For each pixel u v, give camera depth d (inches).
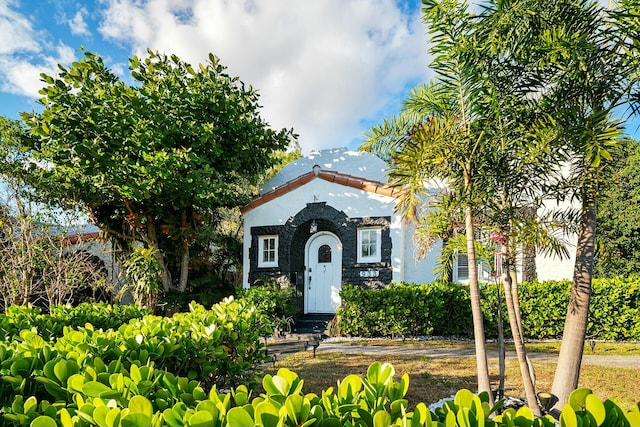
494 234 197.3
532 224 189.6
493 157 187.3
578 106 174.1
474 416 60.9
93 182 402.6
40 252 394.0
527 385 181.0
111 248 469.4
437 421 63.9
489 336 409.4
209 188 407.5
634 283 397.4
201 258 496.1
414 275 474.3
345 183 479.8
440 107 214.5
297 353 340.8
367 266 460.8
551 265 475.8
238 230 592.4
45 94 359.3
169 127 392.2
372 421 65.4
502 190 196.1
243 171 493.0
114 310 267.6
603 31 162.6
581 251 201.0
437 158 190.7
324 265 511.8
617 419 58.8
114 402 70.7
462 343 384.8
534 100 187.8
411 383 246.8
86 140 360.2
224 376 165.3
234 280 577.9
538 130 168.1
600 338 401.4
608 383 244.8
